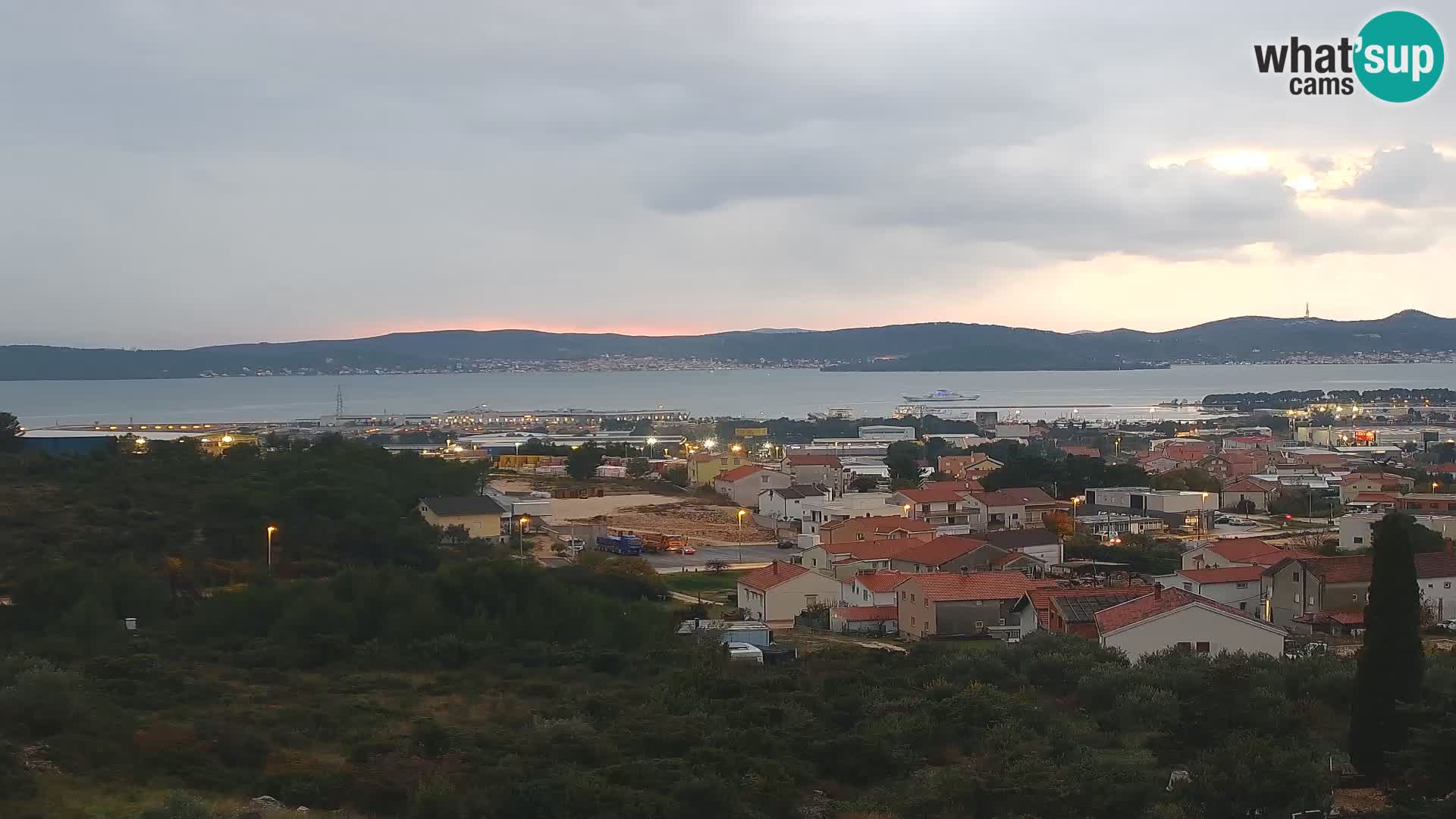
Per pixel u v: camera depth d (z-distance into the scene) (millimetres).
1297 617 76500
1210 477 160875
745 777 35406
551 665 57281
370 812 33500
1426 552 88312
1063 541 109062
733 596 93500
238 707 44500
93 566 72875
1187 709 41531
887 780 38219
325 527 88938
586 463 180875
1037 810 32781
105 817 30828
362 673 54438
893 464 188125
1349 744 37406
